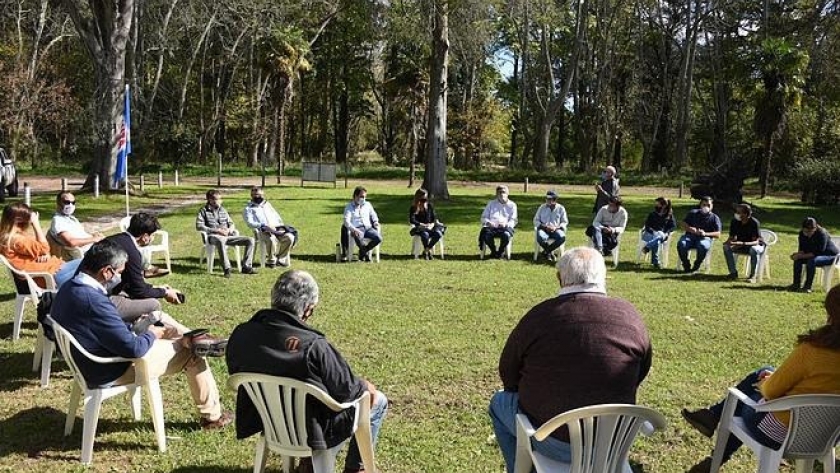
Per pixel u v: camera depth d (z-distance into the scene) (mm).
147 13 37906
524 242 15234
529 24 43656
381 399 4234
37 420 5047
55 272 6852
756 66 28781
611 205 12945
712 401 5680
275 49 33625
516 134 57969
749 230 11461
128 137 19344
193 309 8555
